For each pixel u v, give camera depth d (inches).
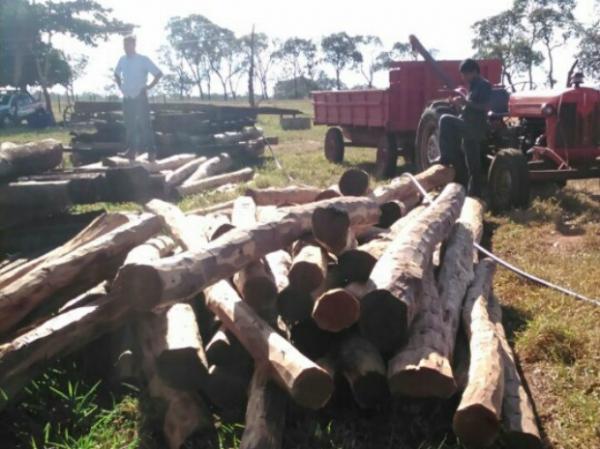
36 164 270.4
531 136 389.7
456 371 158.1
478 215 296.5
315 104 621.9
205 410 150.6
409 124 461.1
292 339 161.6
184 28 4074.8
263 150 668.7
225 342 158.2
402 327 147.8
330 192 275.0
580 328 193.9
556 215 326.6
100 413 156.7
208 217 275.1
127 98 474.0
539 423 153.4
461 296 188.4
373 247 200.7
